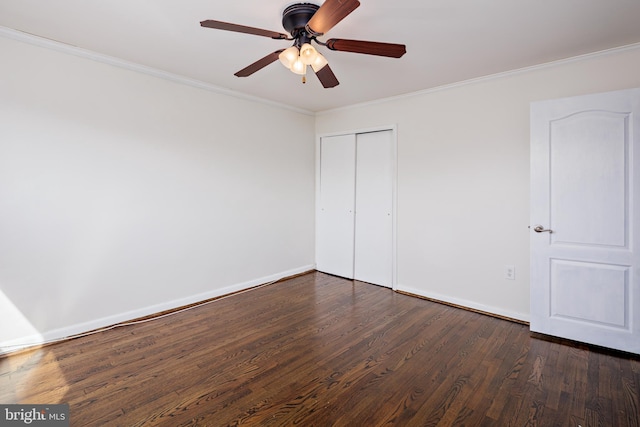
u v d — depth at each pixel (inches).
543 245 101.6
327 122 173.8
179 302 126.0
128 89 110.4
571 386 76.4
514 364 86.1
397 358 89.4
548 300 101.6
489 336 102.7
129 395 73.2
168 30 86.9
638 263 88.6
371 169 159.0
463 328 108.7
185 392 74.4
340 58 102.9
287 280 164.9
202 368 84.3
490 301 121.6
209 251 135.3
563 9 75.3
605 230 92.4
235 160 142.8
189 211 128.2
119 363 86.4
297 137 170.4
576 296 97.3
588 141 93.7
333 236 174.7
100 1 73.4
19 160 91.0
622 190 89.9
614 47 95.0
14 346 91.6
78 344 96.7
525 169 112.5
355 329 107.8
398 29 84.6
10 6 75.7
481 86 121.2
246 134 146.5
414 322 113.4
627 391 74.4
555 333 101.0
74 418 65.7
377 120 152.6
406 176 143.3
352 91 137.9
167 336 102.4
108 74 105.9
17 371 82.1
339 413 67.9
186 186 127.0
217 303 132.0
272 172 158.6
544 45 93.8
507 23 81.7
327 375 81.4
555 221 99.4
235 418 66.3
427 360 88.4
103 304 107.4
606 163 91.6
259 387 76.5
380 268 157.1
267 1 72.5
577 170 95.6
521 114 112.7
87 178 103.0
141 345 96.4
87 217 103.4
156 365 85.6
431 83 126.9
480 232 123.3
